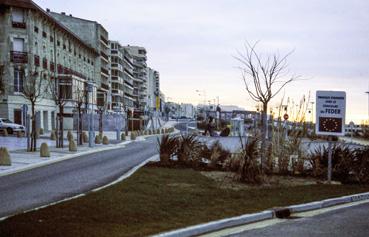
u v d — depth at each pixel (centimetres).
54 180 1230
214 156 1546
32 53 4516
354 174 1405
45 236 590
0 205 849
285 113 1742
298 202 930
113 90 9881
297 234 686
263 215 805
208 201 900
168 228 662
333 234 689
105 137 3100
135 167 1519
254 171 1212
